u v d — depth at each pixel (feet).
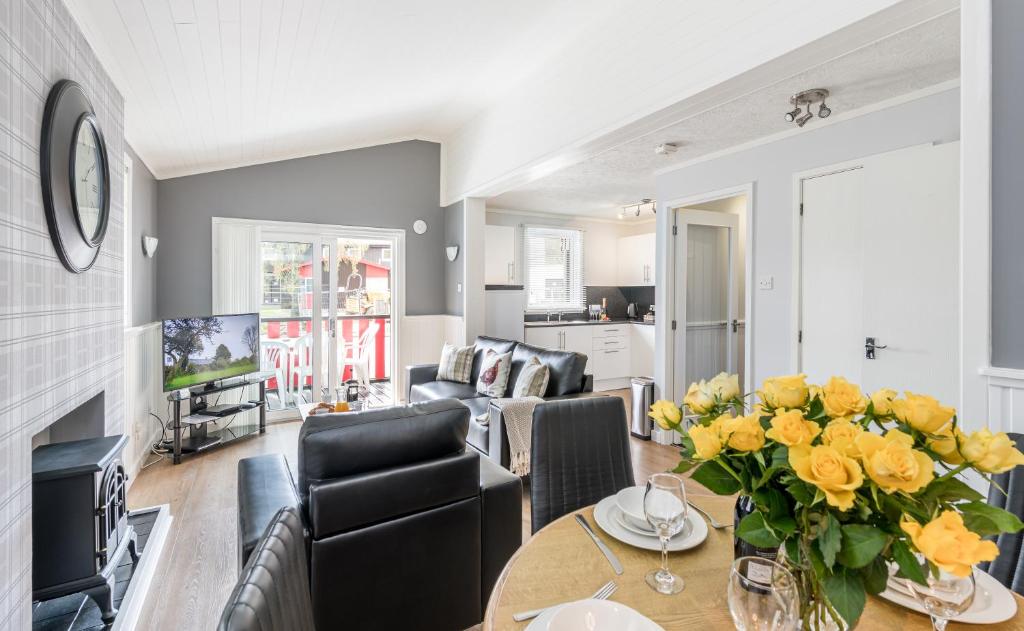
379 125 16.40
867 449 2.18
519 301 19.54
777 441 2.41
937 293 8.70
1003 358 5.40
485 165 16.12
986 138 5.46
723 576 3.47
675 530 3.34
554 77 12.22
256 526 4.94
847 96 9.28
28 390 5.24
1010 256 5.35
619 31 10.09
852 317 10.03
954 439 2.37
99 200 7.48
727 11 7.86
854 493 2.12
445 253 20.02
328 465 5.18
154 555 7.87
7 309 4.80
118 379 8.77
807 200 10.81
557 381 12.28
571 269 24.61
